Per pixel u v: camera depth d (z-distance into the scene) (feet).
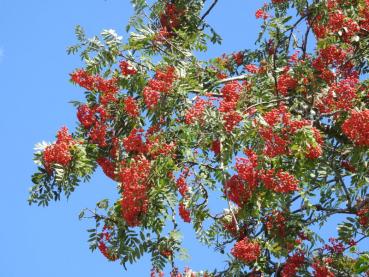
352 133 34.40
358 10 42.04
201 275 36.11
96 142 39.42
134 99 39.50
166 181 35.47
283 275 35.12
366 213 36.35
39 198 37.11
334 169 36.94
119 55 38.99
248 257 34.53
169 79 37.19
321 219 36.47
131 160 36.24
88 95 40.01
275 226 35.53
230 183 35.47
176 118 37.37
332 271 35.37
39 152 36.78
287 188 34.19
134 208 34.96
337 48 40.42
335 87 37.91
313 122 37.81
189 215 36.09
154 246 36.19
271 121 33.78
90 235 36.60
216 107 35.60
